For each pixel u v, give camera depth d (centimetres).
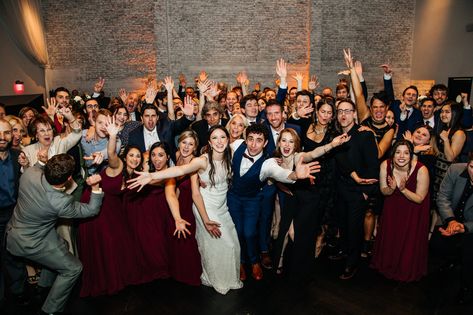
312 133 300
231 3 977
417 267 280
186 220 277
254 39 993
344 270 291
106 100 841
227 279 272
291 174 241
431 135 339
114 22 1001
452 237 271
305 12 988
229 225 274
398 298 262
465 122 400
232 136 309
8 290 278
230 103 444
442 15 945
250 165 262
